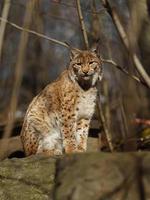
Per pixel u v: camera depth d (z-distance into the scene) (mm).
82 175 6129
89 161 6250
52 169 9445
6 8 5340
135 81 6309
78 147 13102
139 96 6152
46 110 13148
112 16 7504
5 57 25000
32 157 10023
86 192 6012
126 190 5984
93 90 12984
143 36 6617
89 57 12672
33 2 4930
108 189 6012
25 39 4742
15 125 15242
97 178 6070
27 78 27938
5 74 25312
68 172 6297
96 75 12852
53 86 13172
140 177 6008
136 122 6805
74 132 13039
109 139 14789
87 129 13234
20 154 14531
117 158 6211
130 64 6379
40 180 9297
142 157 6156
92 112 13180
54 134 13133
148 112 7137
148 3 6812
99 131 15586
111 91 18875
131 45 5918
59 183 6297
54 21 27609
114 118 17312
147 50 6746
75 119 13000
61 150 13156
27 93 27672
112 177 6066
